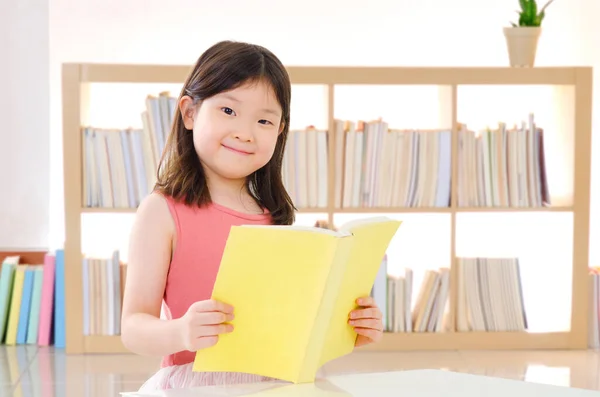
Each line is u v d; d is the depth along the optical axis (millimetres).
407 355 3693
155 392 1373
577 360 3641
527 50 3732
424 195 3779
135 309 1628
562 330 3861
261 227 1325
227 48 1668
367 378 1477
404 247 4215
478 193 3787
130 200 3697
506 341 3809
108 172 3680
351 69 3645
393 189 3770
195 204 1711
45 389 3174
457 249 4227
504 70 3682
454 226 3779
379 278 3760
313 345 1366
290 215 1871
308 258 1311
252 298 1367
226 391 1368
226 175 1681
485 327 3824
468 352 3758
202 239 1703
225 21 4156
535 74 3691
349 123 3732
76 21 4105
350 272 1461
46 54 4105
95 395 3105
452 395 1379
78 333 3688
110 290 3703
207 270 1703
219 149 1643
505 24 4211
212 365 1398
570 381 3311
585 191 3766
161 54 4145
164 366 1737
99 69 3582
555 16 4230
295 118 4125
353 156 3742
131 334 1542
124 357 3641
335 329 1484
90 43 4117
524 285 4168
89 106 3893
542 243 4160
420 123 4191
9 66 4098
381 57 4207
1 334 3844
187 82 1715
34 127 4129
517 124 4059
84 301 3691
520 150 3779
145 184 3691
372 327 1547
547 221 4094
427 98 4184
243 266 1355
